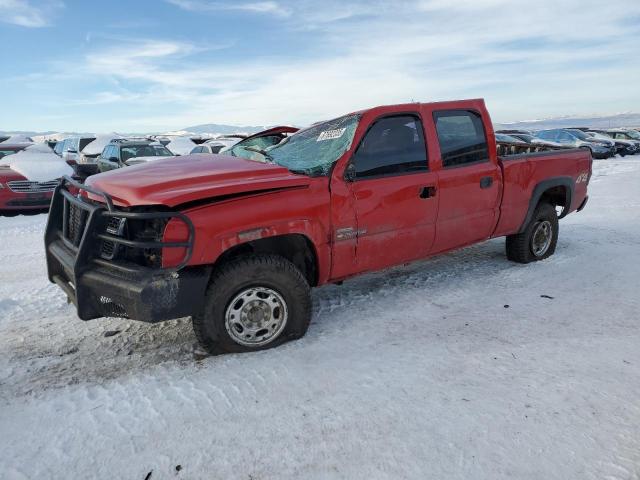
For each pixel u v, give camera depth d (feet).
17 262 19.86
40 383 9.80
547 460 7.18
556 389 9.07
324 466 7.22
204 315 10.22
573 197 18.34
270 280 10.65
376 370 9.96
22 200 31.55
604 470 6.95
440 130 13.64
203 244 9.69
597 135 88.63
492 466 7.09
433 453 7.41
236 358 10.62
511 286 15.03
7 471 7.23
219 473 7.14
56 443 7.88
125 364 10.57
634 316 12.48
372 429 8.04
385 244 12.68
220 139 68.44
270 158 13.60
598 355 10.39
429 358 10.43
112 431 8.17
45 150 42.57
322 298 14.35
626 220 25.84
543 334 11.51
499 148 22.12
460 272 16.61
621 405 8.52
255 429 8.13
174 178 10.52
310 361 10.40
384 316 12.83
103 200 10.72
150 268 9.70
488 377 9.58
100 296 10.00
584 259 17.98
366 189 12.00
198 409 8.75
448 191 13.69
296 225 10.82
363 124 12.08
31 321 13.12
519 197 15.88
